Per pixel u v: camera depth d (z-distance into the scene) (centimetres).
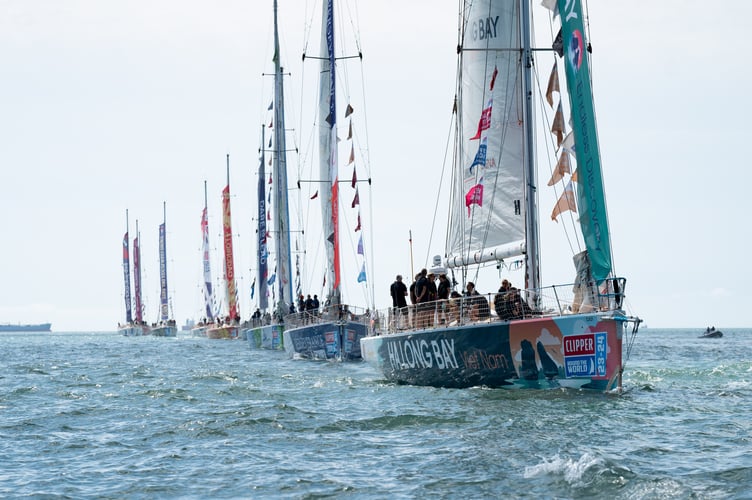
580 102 5500
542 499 3155
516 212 6362
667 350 15988
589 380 5512
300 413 5412
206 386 7444
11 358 14462
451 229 7006
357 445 4316
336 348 10444
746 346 19050
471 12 6669
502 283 6112
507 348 5775
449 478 3503
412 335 6606
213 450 4275
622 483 3278
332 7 10606
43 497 3397
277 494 3359
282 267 14788
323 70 10888
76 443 4578
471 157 6706
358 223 9669
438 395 6078
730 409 5441
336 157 10288
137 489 3503
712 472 3512
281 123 15000
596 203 5441
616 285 5422
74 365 11756
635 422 4800
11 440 4709
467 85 6738
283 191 14888
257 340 16362
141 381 8338
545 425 4675
